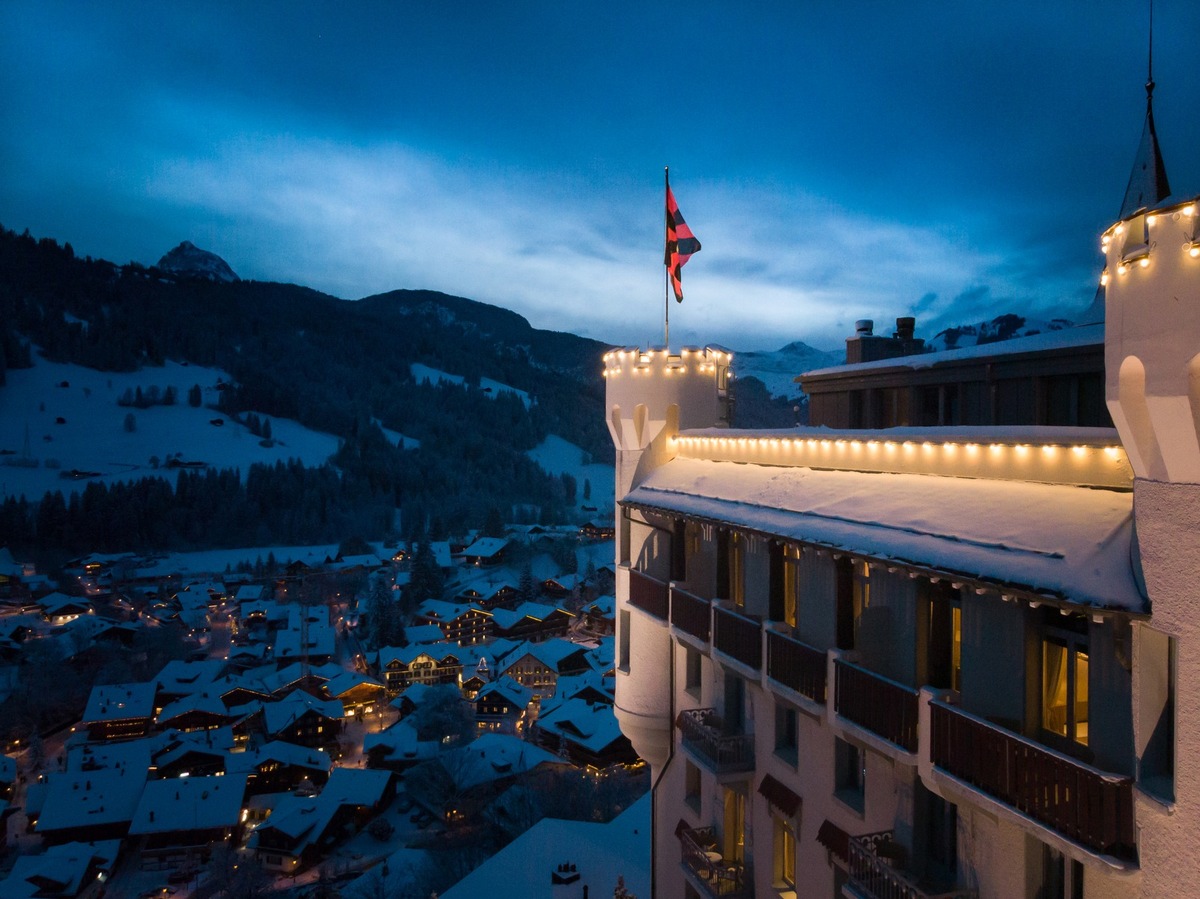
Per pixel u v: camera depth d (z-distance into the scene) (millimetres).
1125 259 7305
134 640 132750
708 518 15125
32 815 79750
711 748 17016
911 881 11031
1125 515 8320
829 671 12344
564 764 81875
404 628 142375
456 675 126125
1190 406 6723
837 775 13891
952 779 9633
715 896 16672
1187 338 6641
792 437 15227
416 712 101875
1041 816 8445
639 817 33125
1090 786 7922
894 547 10258
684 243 21688
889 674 12078
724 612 15570
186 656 132500
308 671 122312
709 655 16250
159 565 185750
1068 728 9234
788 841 16188
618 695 22031
